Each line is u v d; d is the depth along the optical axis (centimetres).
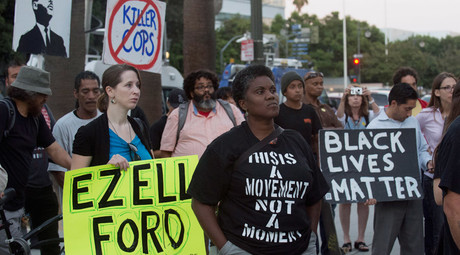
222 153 278
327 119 615
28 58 1019
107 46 533
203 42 972
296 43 5834
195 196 285
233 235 278
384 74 6500
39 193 481
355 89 660
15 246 330
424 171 519
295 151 285
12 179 381
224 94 736
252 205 275
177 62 3294
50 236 484
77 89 479
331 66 7275
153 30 565
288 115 535
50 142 410
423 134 546
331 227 344
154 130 534
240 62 5741
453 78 528
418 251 488
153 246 338
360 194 477
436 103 539
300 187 279
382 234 491
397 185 482
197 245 343
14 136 379
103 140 359
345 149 483
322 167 480
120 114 368
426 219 530
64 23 505
